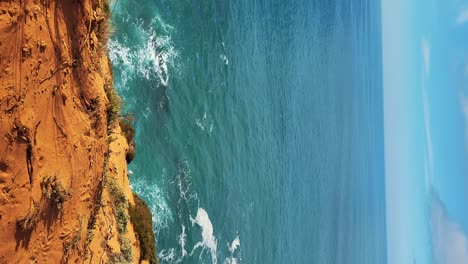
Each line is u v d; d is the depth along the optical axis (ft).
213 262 113.60
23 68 36.63
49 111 40.01
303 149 200.44
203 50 119.96
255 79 152.15
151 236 79.00
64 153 42.04
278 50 175.94
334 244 235.40
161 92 102.01
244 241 131.44
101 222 55.62
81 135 45.21
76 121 44.42
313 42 224.74
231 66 133.49
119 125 76.28
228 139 128.57
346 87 297.74
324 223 222.89
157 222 95.96
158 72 101.40
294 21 196.85
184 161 107.24
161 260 96.17
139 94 95.04
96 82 51.42
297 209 184.34
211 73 122.31
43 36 38.83
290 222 174.29
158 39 102.53
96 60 51.83
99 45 53.36
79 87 45.73
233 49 135.54
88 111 47.34
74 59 44.42
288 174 177.37
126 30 93.40
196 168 110.73
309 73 216.33
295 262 175.73
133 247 71.31
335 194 249.75
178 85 108.17
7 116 35.17
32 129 37.58
